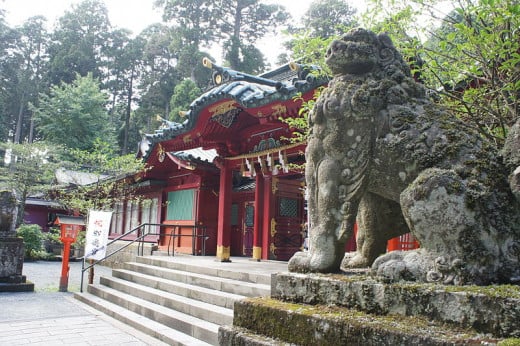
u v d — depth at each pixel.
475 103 4.14
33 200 28.62
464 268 2.28
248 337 2.77
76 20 49.78
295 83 7.30
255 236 12.68
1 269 10.92
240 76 10.28
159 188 18.23
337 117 2.99
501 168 2.56
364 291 2.47
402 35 4.50
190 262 10.33
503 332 1.86
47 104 36.81
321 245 3.00
